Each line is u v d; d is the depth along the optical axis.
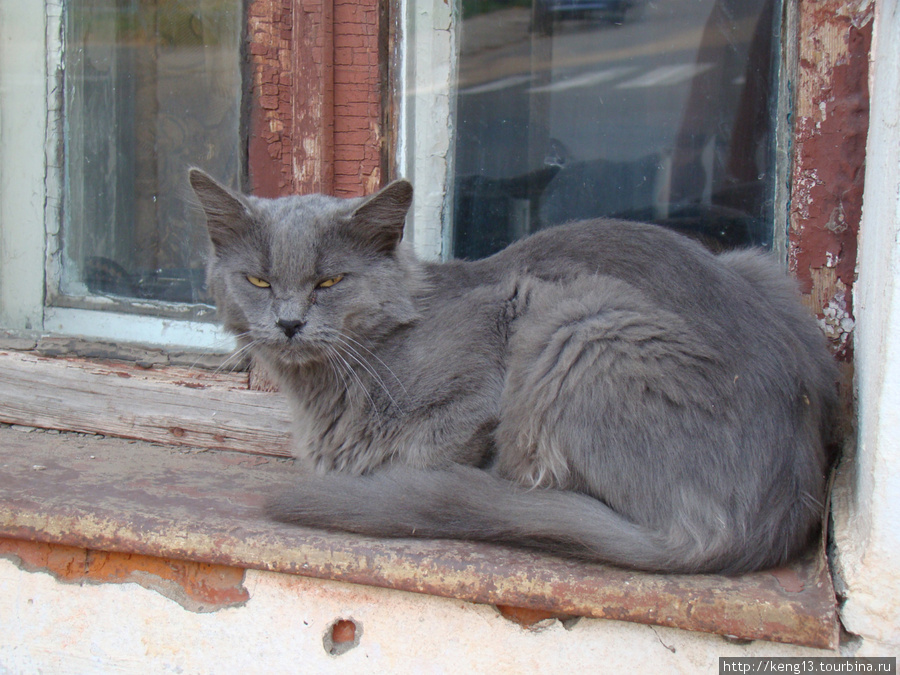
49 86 1.34
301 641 1.10
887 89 1.06
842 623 1.03
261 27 1.26
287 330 1.12
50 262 1.36
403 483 1.10
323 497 1.10
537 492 1.09
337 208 1.14
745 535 1.06
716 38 1.23
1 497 1.13
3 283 1.37
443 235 1.29
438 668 1.08
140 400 1.29
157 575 1.12
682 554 1.05
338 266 1.13
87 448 1.27
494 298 1.15
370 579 1.06
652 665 1.05
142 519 1.10
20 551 1.14
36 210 1.36
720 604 1.02
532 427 1.10
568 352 1.09
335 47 1.26
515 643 1.07
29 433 1.30
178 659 1.12
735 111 1.23
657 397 1.07
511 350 1.13
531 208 1.29
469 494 1.09
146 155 1.34
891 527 1.01
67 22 1.33
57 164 1.35
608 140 1.27
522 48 1.27
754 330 1.09
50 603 1.13
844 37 1.16
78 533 1.11
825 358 1.13
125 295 1.36
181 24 1.30
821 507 1.08
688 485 1.06
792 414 1.08
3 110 1.35
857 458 1.09
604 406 1.07
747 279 1.14
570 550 1.06
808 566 1.06
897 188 1.01
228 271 1.14
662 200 1.27
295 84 1.26
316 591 1.09
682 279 1.11
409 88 1.27
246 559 1.08
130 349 1.31
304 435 1.18
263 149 1.28
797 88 1.18
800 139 1.18
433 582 1.05
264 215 1.14
